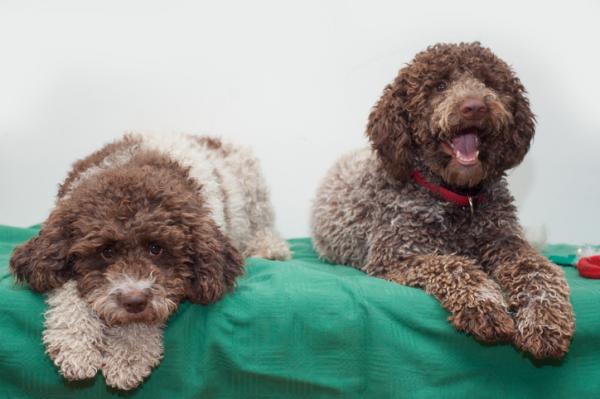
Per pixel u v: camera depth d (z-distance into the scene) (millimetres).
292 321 938
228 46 1623
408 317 944
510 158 1094
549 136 1644
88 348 852
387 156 1109
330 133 1640
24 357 912
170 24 1615
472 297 921
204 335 942
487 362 955
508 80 1094
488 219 1089
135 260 874
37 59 1612
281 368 936
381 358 938
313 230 1348
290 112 1638
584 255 1236
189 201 933
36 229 1396
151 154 1074
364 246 1191
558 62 1617
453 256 1024
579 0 1596
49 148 1640
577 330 949
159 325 916
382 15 1606
